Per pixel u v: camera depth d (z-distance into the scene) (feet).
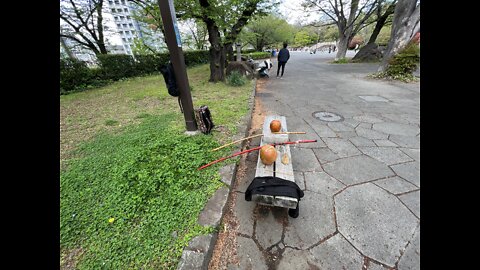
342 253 5.23
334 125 13.41
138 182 7.50
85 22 41.57
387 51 30.25
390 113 15.48
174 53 10.00
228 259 5.16
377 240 5.52
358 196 7.13
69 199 6.81
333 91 23.17
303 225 6.07
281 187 5.61
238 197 7.29
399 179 7.95
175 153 9.28
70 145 11.04
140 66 42.09
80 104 20.52
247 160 9.59
